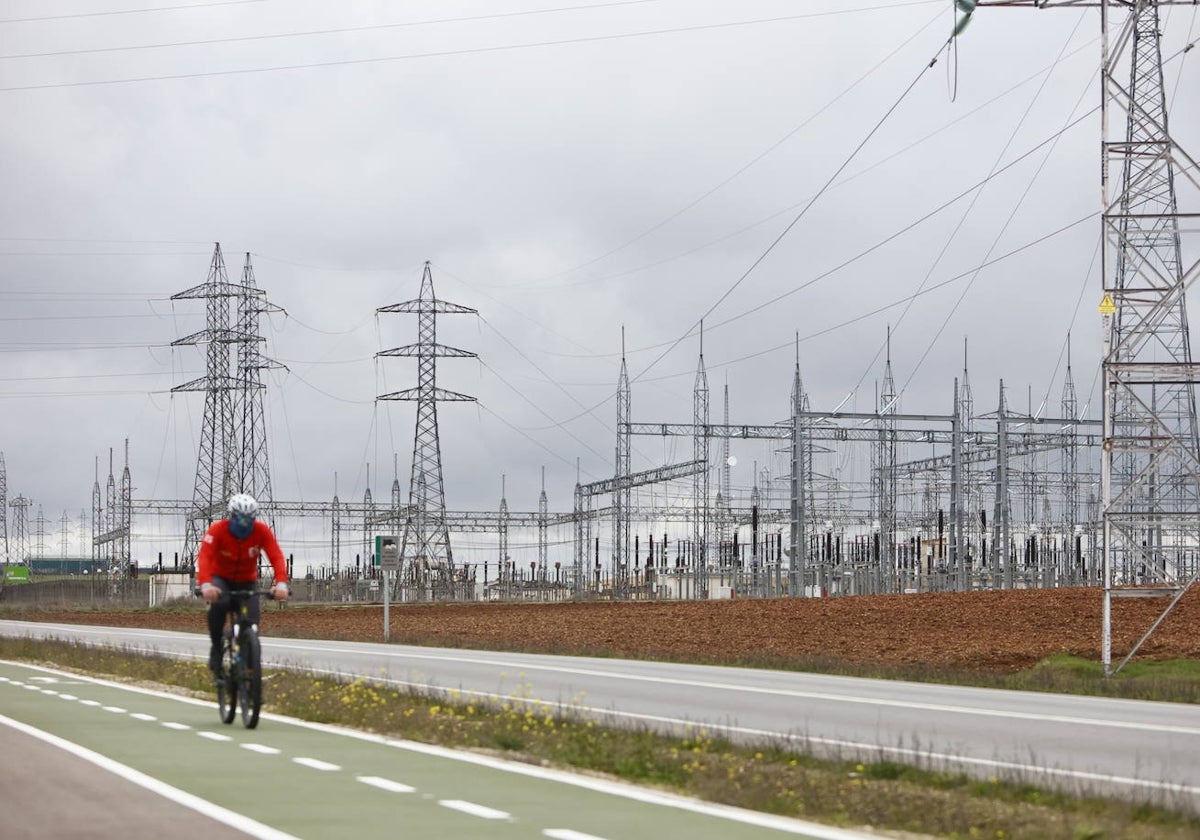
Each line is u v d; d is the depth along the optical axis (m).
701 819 10.88
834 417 83.06
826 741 17.70
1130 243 34.41
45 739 15.80
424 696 22.56
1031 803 12.49
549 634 51.28
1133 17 34.16
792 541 82.00
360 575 122.69
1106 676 32.22
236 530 17.73
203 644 44.84
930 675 31.19
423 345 92.44
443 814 10.85
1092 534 96.94
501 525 117.75
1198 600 52.59
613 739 16.45
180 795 11.52
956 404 85.81
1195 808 12.14
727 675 30.69
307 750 15.26
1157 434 34.06
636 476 96.69
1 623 68.12
